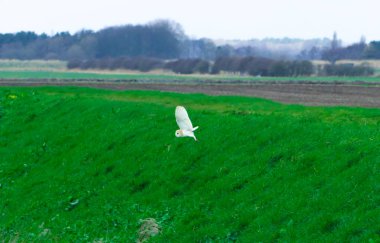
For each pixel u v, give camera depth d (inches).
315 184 732.7
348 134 822.5
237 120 1023.0
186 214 800.9
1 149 1373.0
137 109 1277.1
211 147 954.7
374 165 702.5
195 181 890.1
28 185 1110.4
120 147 1112.2
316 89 2249.0
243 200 778.2
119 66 5762.8
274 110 1187.9
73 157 1162.6
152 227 796.0
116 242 783.1
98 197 967.0
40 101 1651.1
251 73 4729.3
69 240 828.6
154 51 7170.3
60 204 981.8
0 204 1069.1
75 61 6250.0
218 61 5054.1
